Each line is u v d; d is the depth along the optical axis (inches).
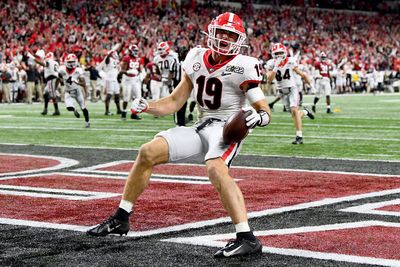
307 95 3575.3
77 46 2910.9
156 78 1738.4
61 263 401.7
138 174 447.5
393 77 4227.4
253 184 705.0
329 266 390.6
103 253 425.7
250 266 391.5
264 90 3267.7
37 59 1865.2
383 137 1251.8
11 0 3129.9
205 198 623.2
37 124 1577.3
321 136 1273.4
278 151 1026.1
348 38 4667.8
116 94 1893.5
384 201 603.2
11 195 649.0
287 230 487.5
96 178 759.7
